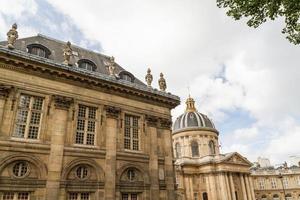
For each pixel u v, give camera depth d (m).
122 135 20.05
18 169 15.06
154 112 22.80
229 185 51.00
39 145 15.95
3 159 14.50
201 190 53.03
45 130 16.61
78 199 16.59
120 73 23.33
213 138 65.06
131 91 21.36
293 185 70.62
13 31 16.91
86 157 17.61
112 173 18.25
